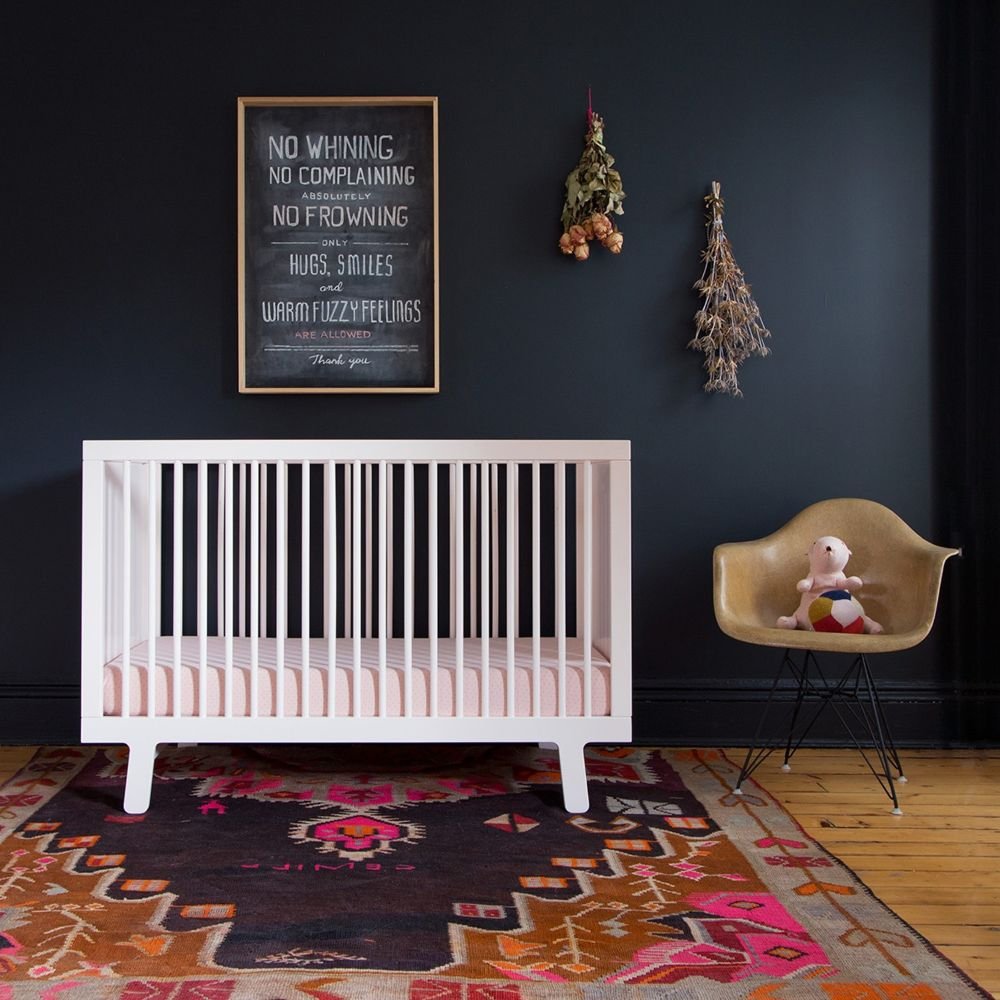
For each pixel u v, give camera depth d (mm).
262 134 3051
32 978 1597
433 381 3062
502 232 3088
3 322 3061
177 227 3070
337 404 3084
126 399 3064
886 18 3109
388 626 3004
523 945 1721
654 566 3096
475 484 2877
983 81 3100
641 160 3098
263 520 2908
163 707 2445
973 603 3090
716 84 3100
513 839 2244
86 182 3062
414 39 3088
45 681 3047
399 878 2014
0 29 3055
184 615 3098
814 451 3107
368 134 3061
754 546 2883
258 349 3049
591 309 3096
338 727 2434
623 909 1871
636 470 3100
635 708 3076
